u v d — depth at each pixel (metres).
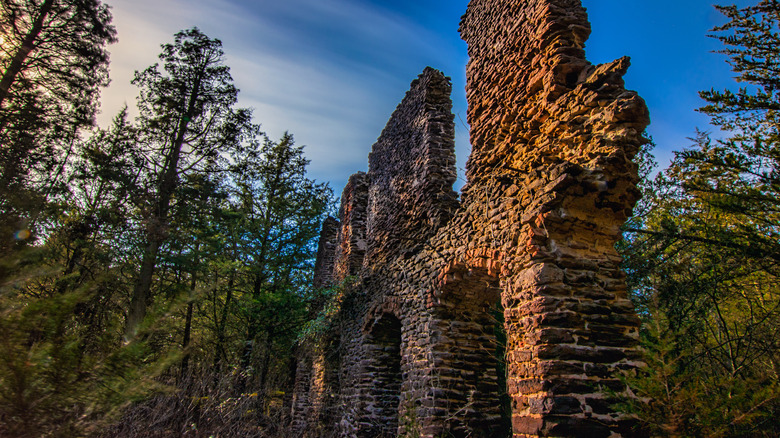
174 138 13.73
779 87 5.07
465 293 7.56
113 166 12.40
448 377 7.22
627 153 4.88
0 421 2.00
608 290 4.91
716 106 5.28
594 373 4.42
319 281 18.98
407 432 7.28
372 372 10.27
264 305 15.14
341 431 10.87
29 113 9.69
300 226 18.17
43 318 2.13
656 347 3.28
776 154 4.91
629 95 4.88
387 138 11.85
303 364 16.02
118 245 12.02
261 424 8.44
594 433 4.13
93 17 11.17
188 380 6.21
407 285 8.95
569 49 5.79
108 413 2.26
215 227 14.83
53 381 2.08
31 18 10.60
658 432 3.14
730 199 5.45
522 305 5.05
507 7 7.08
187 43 14.32
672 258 6.86
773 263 5.62
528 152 6.04
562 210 4.98
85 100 11.16
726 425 2.98
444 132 9.28
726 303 7.39
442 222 8.23
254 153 14.60
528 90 6.26
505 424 9.15
